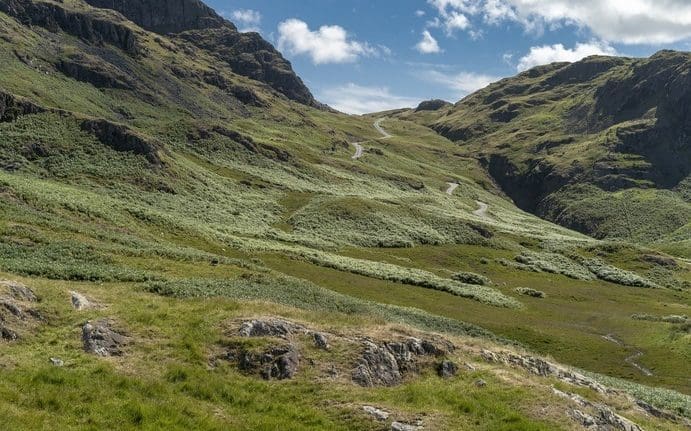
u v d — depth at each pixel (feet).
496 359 90.43
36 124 335.88
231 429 57.93
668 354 195.21
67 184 282.15
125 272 122.83
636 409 92.89
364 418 63.77
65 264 124.16
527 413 70.08
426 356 83.56
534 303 276.62
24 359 63.31
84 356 66.85
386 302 211.00
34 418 51.29
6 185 209.05
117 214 236.02
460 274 305.53
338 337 82.02
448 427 63.31
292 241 307.17
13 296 76.07
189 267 153.48
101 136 351.46
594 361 182.19
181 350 72.54
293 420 62.03
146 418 55.62
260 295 123.24
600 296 319.06
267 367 72.28
